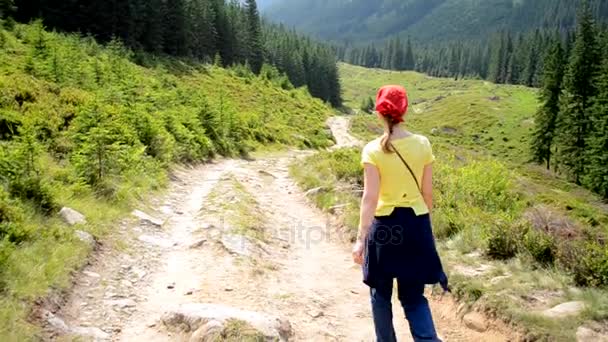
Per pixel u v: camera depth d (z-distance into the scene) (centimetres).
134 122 1507
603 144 3994
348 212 1004
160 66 5800
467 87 18788
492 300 529
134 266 655
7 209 630
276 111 5772
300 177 1617
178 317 491
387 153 347
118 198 923
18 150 822
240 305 562
